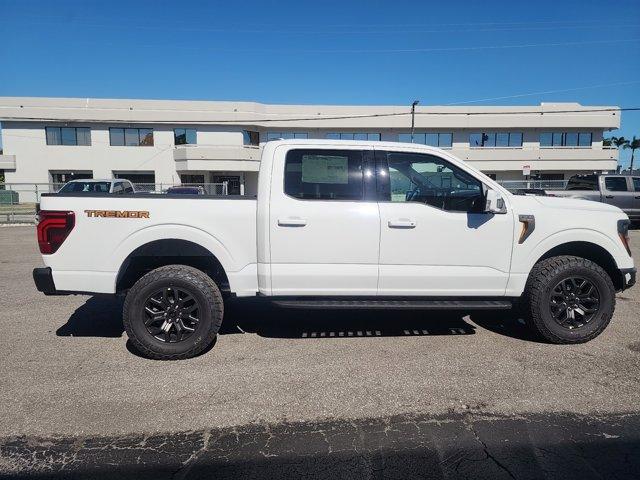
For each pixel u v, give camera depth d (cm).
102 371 392
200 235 420
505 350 441
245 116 3691
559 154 3969
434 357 423
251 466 263
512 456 273
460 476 255
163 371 393
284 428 304
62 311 575
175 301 415
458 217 432
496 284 443
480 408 329
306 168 427
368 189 431
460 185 442
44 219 412
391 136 3950
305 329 504
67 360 416
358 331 497
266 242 419
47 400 340
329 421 313
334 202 425
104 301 625
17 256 1034
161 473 257
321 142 432
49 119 3578
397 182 436
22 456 272
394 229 426
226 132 3734
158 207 417
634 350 441
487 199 420
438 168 440
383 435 296
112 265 415
